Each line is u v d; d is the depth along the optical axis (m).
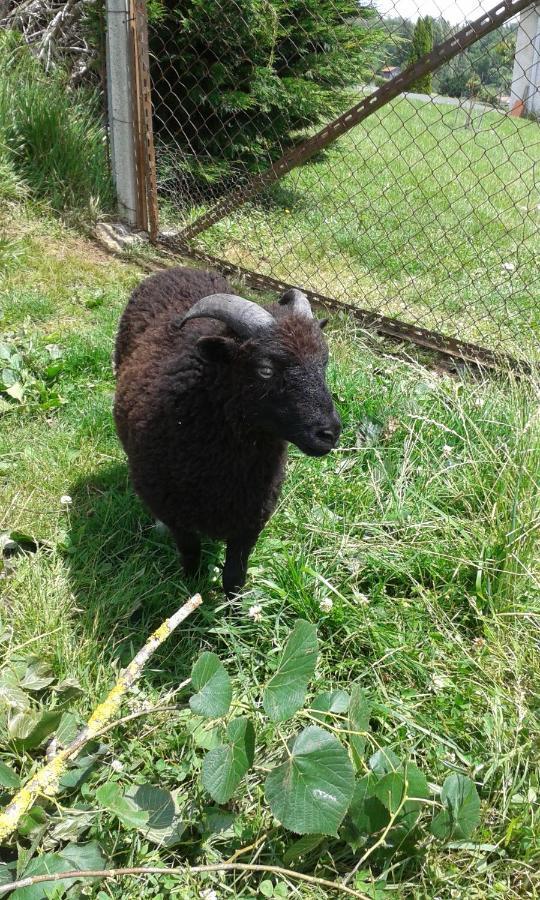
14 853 0.74
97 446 1.37
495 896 0.76
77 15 2.51
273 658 0.98
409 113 4.25
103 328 1.76
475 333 1.88
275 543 1.16
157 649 1.00
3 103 2.22
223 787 0.72
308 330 0.94
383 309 2.00
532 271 2.17
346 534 1.17
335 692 0.81
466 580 1.12
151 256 2.20
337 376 1.53
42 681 0.88
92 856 0.71
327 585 1.05
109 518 1.21
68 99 2.36
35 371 1.57
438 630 1.05
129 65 2.10
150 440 1.02
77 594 1.07
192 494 1.01
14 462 1.32
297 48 2.54
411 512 1.23
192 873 0.74
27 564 1.09
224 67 2.44
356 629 1.02
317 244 2.37
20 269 1.97
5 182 2.18
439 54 1.65
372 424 1.44
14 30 2.56
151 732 0.88
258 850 0.76
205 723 0.87
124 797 0.76
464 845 0.79
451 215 2.71
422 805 0.80
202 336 0.99
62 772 0.73
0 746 0.81
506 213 2.76
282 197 2.69
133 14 2.02
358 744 0.77
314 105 2.79
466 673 0.98
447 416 1.43
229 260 2.24
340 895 0.74
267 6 2.37
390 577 1.13
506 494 1.18
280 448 1.03
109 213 2.31
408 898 0.76
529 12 1.63
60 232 2.19
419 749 0.89
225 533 1.06
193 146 2.68
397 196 2.90
